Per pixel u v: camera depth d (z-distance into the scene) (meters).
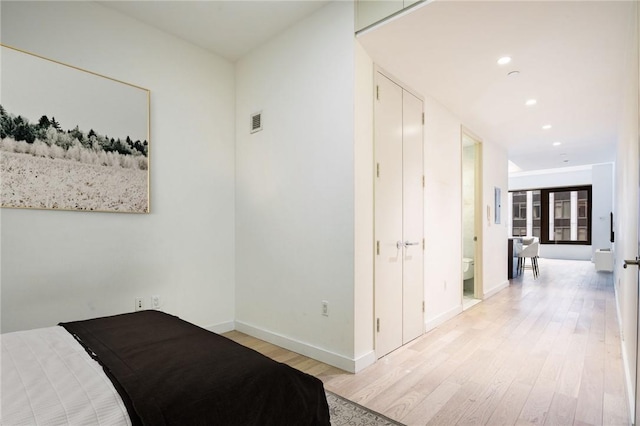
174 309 2.98
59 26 2.38
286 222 2.91
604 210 8.77
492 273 5.17
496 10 2.09
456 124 4.11
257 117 3.22
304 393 1.28
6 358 1.26
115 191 2.60
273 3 2.58
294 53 2.86
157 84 2.91
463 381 2.26
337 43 2.53
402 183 3.02
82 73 2.45
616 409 1.92
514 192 11.06
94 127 2.50
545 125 4.47
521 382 2.25
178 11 2.67
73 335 1.54
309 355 2.68
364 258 2.51
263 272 3.12
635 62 1.90
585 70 2.89
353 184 2.41
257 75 3.23
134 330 1.62
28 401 0.95
